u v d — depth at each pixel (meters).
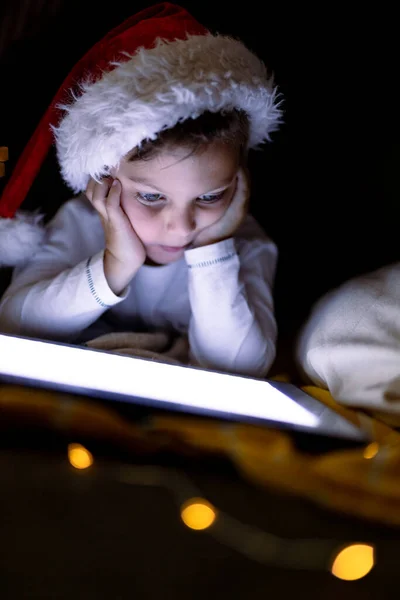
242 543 0.92
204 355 1.25
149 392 1.08
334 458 1.03
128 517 0.94
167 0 1.40
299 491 1.00
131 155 1.06
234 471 1.04
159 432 1.07
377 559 0.91
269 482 1.01
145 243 1.19
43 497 0.96
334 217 1.58
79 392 1.07
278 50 1.48
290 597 0.85
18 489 0.97
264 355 1.26
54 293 1.23
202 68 1.03
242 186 1.20
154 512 0.96
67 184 1.28
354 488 0.99
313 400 1.12
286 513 0.98
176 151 1.04
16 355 1.10
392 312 1.11
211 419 1.07
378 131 1.55
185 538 0.92
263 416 1.07
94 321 1.30
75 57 1.36
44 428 1.05
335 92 1.52
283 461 1.02
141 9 1.36
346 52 1.49
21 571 0.85
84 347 1.16
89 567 0.86
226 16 1.45
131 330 1.37
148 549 0.90
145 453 1.05
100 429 1.05
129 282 1.22
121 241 1.16
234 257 1.22
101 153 1.07
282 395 1.13
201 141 1.04
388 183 1.57
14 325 1.25
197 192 1.08
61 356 1.11
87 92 1.08
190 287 1.22
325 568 0.89
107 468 1.03
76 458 1.01
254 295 1.32
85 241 1.35
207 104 1.03
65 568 0.86
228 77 1.04
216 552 0.90
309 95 1.52
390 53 1.50
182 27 1.13
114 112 1.04
